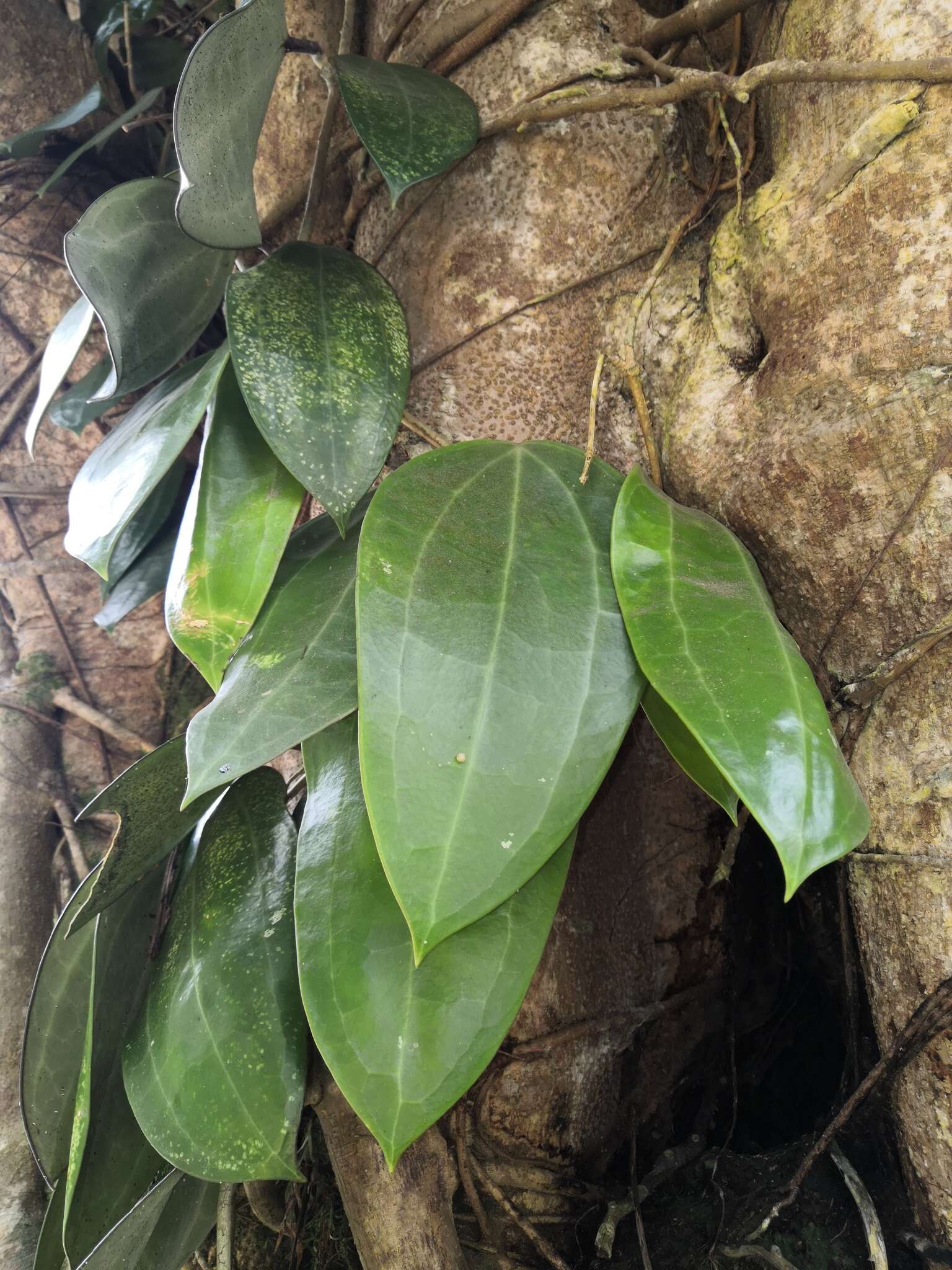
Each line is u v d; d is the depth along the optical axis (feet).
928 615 1.19
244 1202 1.67
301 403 1.21
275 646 1.17
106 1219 1.29
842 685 1.30
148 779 1.22
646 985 1.71
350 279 1.35
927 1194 1.24
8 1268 1.65
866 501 1.21
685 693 0.95
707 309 1.39
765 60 1.41
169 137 2.07
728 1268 1.34
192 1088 1.15
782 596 1.33
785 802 0.89
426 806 0.91
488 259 1.45
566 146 1.41
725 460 1.33
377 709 0.94
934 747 1.20
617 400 1.49
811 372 1.22
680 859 1.77
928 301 1.13
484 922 1.03
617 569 1.08
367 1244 1.25
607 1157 1.63
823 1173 1.42
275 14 1.13
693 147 1.48
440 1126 1.49
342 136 1.54
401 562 1.04
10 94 1.94
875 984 1.30
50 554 2.10
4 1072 1.80
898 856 1.23
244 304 1.25
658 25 1.42
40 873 1.97
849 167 1.18
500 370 1.48
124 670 2.13
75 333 1.54
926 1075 1.22
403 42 1.51
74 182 2.02
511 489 1.18
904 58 1.14
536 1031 1.55
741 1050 1.79
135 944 1.40
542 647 1.01
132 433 1.37
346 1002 1.01
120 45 2.12
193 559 1.20
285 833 1.35
